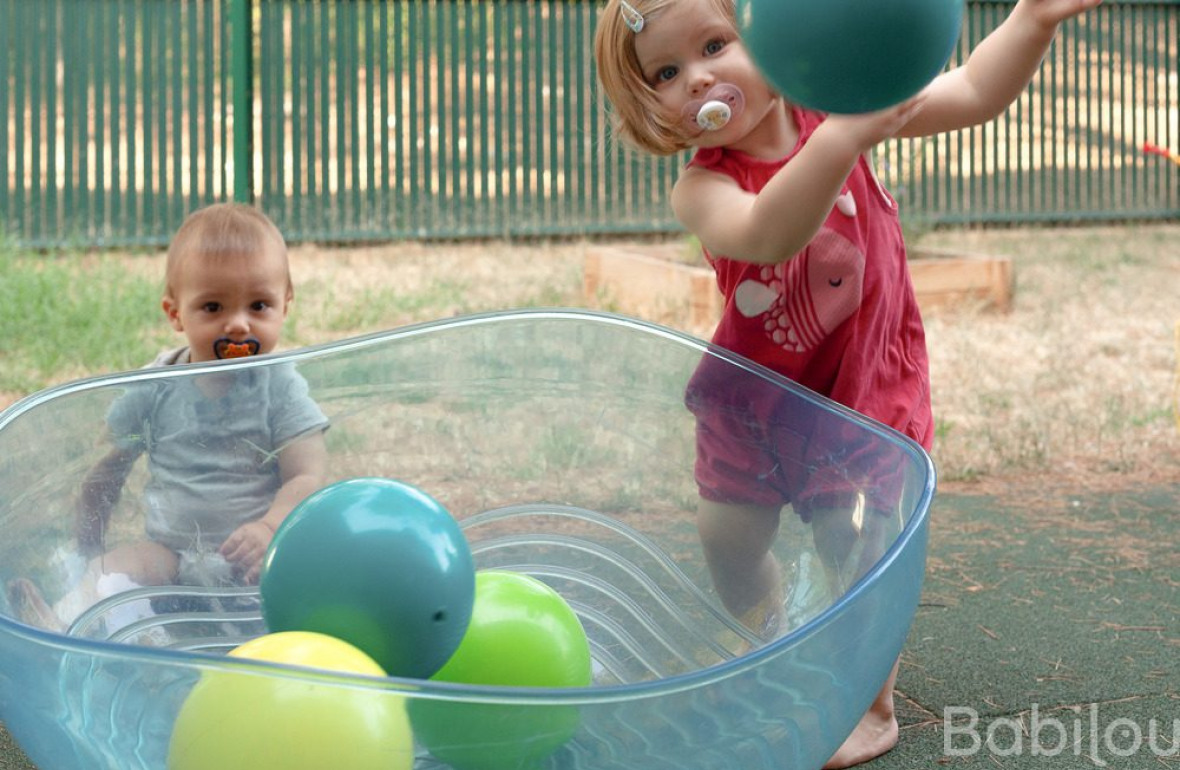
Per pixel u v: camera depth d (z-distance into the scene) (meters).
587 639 1.96
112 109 7.67
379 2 7.97
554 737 1.24
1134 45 9.02
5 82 7.54
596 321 2.06
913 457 1.65
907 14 1.41
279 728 1.21
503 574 1.80
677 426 2.00
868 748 2.00
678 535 1.98
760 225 1.79
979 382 4.72
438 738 1.23
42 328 5.15
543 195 8.33
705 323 5.64
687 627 1.95
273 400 2.00
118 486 1.86
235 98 7.81
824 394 2.13
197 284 2.40
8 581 1.62
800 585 1.80
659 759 1.29
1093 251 7.90
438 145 8.15
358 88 8.02
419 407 2.10
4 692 1.32
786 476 1.85
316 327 5.52
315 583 1.57
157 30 7.68
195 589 1.89
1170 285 6.80
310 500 1.66
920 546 1.49
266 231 2.47
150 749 1.25
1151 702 2.20
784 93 1.51
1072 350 5.29
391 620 1.56
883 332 2.12
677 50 1.94
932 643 2.49
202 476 1.92
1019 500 3.50
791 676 1.33
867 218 2.08
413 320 5.71
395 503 1.63
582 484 2.08
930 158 8.84
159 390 1.90
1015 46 2.10
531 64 8.23
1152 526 3.25
